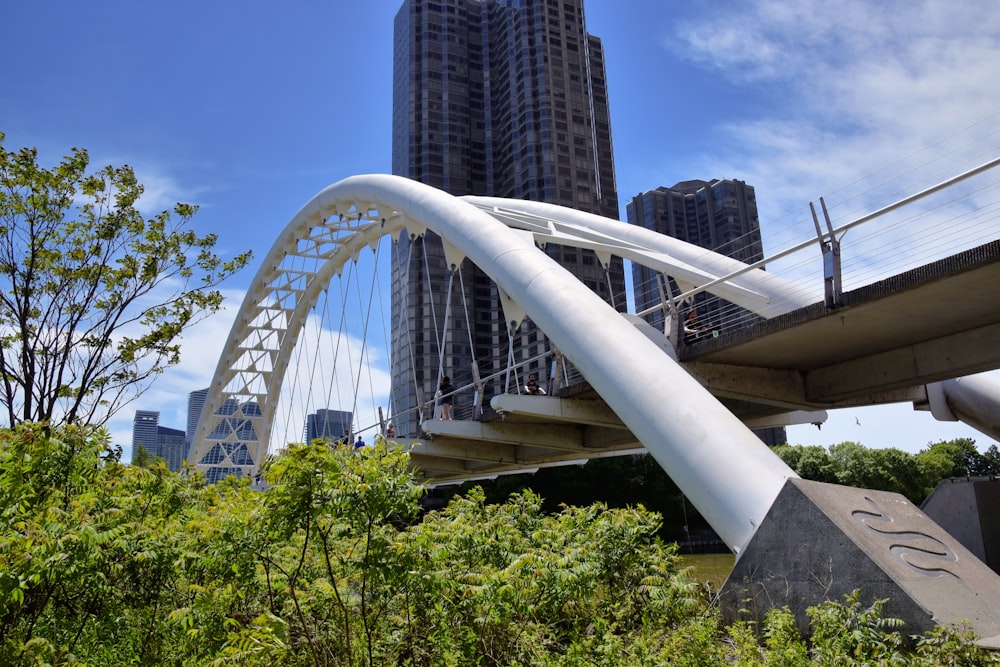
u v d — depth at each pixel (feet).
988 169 33.19
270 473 21.74
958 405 56.59
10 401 49.26
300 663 24.40
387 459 22.09
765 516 25.84
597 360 38.81
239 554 24.62
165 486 33.76
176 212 57.21
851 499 25.43
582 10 297.53
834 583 22.61
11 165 50.03
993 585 23.04
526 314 48.55
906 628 20.30
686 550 179.42
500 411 58.44
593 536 30.81
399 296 237.45
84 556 22.65
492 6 302.45
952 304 38.55
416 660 25.26
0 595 21.13
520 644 24.54
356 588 26.37
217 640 24.85
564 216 77.36
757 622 24.34
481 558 28.58
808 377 54.60
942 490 56.54
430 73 289.53
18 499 24.17
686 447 31.99
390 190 75.72
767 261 43.34
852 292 38.73
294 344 151.94
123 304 55.06
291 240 124.16
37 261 51.98
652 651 22.65
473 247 54.49
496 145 290.15
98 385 55.01
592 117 286.87
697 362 50.29
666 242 68.59
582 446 73.56
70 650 25.00
